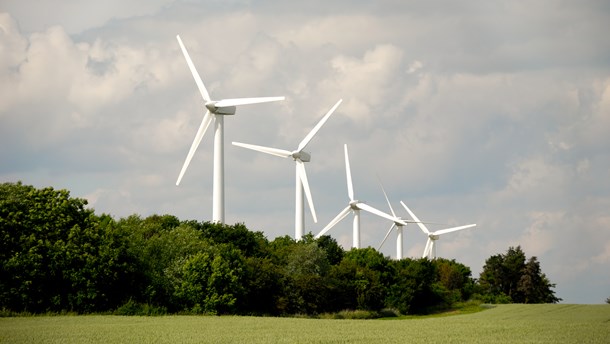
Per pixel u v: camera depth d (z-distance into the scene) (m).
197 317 85.56
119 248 91.62
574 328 69.62
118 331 64.50
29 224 89.31
